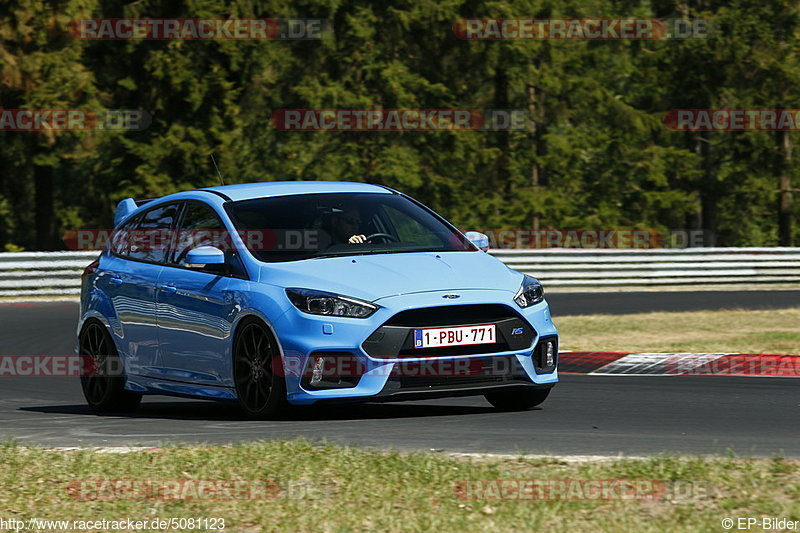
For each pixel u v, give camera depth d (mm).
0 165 121625
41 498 17750
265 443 21219
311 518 15805
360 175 120438
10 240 143750
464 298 24906
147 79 109000
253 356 25672
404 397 24422
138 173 107812
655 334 50469
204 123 110625
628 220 139375
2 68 100938
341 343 24141
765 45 134500
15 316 60281
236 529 15516
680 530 14719
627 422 25688
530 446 21797
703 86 137375
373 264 25969
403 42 125062
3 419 28750
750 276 86750
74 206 140125
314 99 117812
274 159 127125
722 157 149750
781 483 17297
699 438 23094
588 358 42406
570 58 132375
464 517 15648
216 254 26172
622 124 135500
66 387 37406
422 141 122750
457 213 126938
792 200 147875
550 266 80812
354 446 21219
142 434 24562
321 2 115188
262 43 112312
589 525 15156
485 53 125250
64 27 103375
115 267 30812
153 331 28688
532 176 140000
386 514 15906
